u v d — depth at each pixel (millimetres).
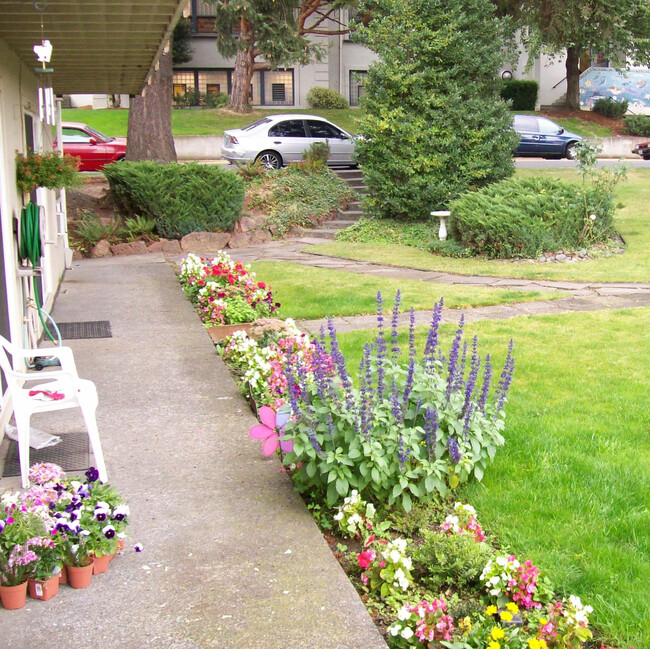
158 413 5742
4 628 3203
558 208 13477
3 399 5195
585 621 3125
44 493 3688
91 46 8062
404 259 13320
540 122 27703
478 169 15812
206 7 33812
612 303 9820
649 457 5004
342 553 3961
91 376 6633
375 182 16203
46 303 8859
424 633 3119
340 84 35094
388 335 8133
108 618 3277
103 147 22656
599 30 29125
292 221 16422
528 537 4000
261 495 4422
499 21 16781
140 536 3959
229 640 3137
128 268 12625
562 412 5871
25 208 7234
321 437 4180
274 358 6465
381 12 16391
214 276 9977
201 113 31266
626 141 32094
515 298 10109
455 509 4059
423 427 4441
